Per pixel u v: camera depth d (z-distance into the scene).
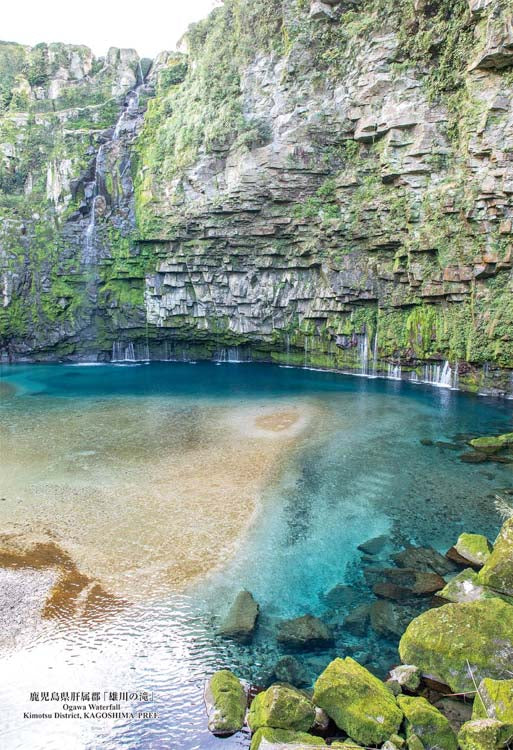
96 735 8.94
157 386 36.31
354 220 36.19
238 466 20.48
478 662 9.80
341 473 19.80
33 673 10.17
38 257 45.84
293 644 10.98
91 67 54.31
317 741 8.48
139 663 10.46
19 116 50.38
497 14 27.14
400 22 32.66
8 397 33.09
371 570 13.61
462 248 30.69
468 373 32.41
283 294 41.47
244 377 39.12
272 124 38.38
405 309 35.47
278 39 37.84
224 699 9.30
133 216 45.75
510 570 11.79
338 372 40.09
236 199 39.06
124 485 18.70
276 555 14.26
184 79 46.47
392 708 8.93
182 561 13.90
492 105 28.30
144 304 46.25
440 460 21.05
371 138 35.12
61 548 14.49
